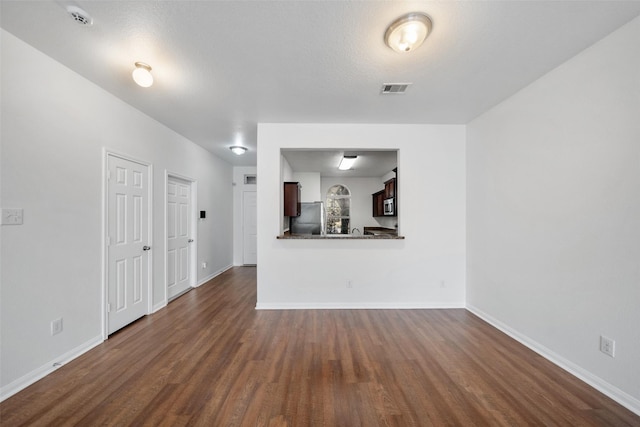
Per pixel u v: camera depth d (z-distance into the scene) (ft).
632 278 5.34
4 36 5.68
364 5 4.92
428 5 4.92
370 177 25.03
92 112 7.87
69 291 7.13
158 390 5.86
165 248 11.59
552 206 7.12
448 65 6.85
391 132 11.16
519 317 8.26
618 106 5.55
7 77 5.76
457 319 9.94
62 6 4.92
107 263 8.39
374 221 24.86
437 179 11.21
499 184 9.18
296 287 11.16
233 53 6.36
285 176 17.62
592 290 6.08
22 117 6.04
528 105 7.89
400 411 5.27
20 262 5.98
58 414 5.16
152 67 6.98
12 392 5.74
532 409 5.32
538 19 5.24
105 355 7.32
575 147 6.47
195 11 5.05
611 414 5.18
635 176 5.28
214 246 17.07
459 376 6.40
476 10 5.02
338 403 5.49
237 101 9.02
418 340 8.23
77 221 7.39
